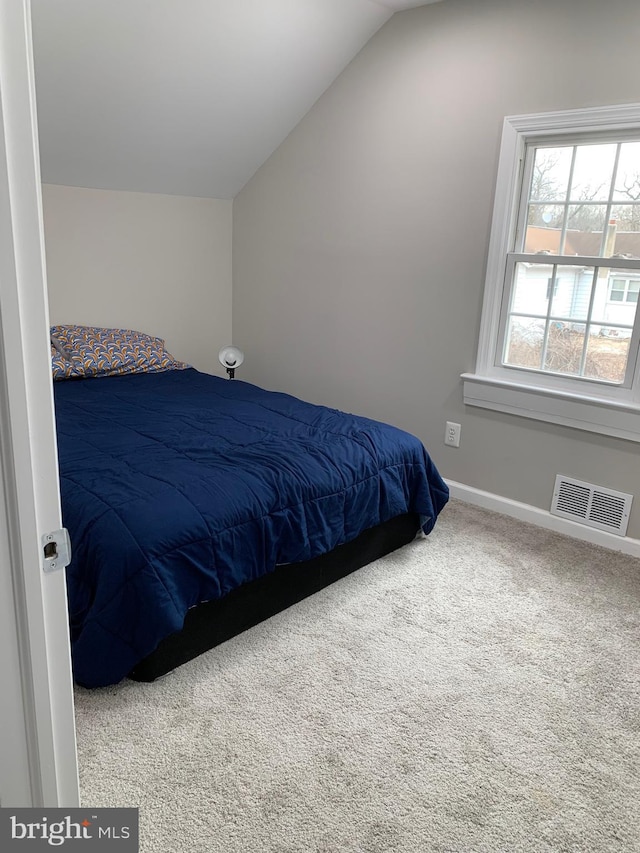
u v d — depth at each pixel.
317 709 1.92
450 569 2.75
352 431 2.79
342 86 3.58
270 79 3.42
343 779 1.68
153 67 3.07
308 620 2.36
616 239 2.80
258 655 2.16
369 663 2.13
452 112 3.14
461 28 3.04
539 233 3.03
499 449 3.30
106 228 3.88
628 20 2.55
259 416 2.99
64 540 0.83
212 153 3.86
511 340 3.21
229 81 3.33
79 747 1.75
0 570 0.79
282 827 1.53
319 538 2.37
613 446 2.90
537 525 3.20
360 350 3.83
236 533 2.10
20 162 0.69
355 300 3.78
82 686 1.97
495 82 2.97
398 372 3.66
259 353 4.50
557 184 2.93
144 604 1.85
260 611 2.31
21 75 0.67
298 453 2.51
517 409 3.17
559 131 2.81
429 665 2.13
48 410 0.78
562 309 3.00
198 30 2.95
